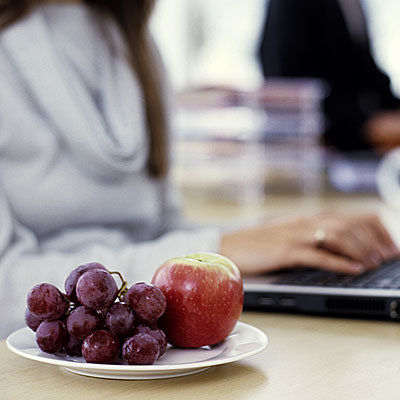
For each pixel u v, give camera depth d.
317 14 3.70
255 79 4.82
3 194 1.05
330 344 0.66
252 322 0.75
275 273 0.93
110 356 0.54
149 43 1.32
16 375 0.56
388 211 2.27
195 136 2.77
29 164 1.09
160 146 1.25
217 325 0.59
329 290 0.77
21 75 1.09
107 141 1.12
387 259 1.01
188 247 0.93
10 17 1.11
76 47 1.18
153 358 0.54
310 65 3.72
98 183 1.15
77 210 1.13
